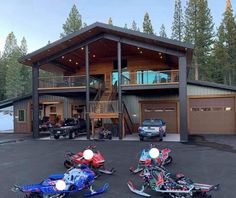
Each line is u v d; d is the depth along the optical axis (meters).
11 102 32.38
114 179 10.44
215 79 53.81
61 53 25.53
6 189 9.37
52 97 31.38
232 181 9.85
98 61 31.17
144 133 21.69
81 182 8.33
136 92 27.67
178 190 7.86
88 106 24.34
